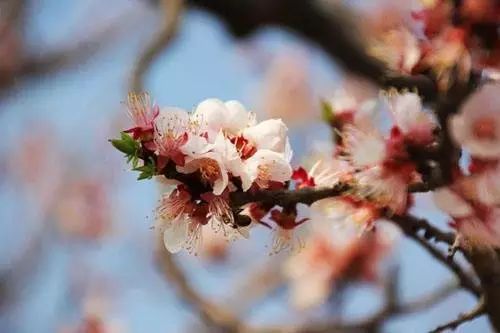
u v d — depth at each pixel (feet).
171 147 2.95
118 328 6.30
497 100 2.94
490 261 3.07
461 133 2.94
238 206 2.98
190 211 2.99
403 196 3.04
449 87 2.97
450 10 2.99
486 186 2.98
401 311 3.94
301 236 3.19
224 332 4.17
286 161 2.98
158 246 4.05
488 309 3.11
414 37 3.10
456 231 3.05
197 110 3.01
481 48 2.97
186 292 4.07
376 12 4.74
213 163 2.96
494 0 2.96
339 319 4.78
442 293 3.91
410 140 3.02
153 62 4.05
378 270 4.78
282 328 4.15
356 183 3.04
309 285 4.93
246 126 3.02
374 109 3.24
